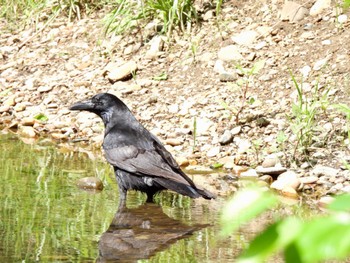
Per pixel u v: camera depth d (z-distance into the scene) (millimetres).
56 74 16281
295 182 10461
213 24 15992
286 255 1581
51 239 7414
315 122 12312
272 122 12766
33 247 7066
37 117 14523
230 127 12914
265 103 13375
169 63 15469
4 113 15109
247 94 13703
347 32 14469
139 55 16000
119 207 9250
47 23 18234
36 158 11984
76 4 18359
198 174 11344
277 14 15680
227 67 14609
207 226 8312
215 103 13711
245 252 1635
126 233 7859
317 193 10375
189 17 16141
